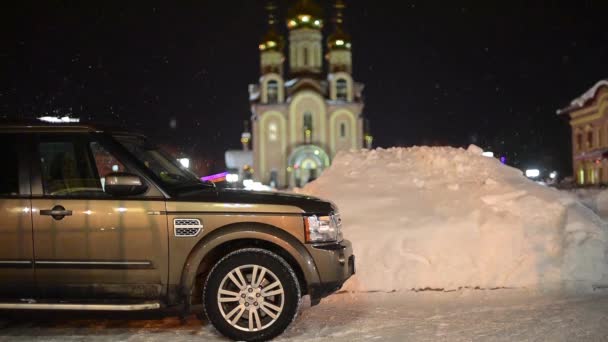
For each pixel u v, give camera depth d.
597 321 5.49
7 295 5.21
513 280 7.01
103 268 5.14
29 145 5.38
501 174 9.05
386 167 9.34
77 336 5.36
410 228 7.51
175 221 5.16
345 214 8.00
